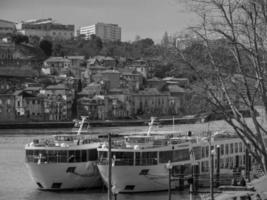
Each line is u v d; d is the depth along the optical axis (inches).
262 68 1959.9
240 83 2047.2
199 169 4608.8
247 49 1893.5
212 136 4845.0
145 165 4256.9
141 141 4323.3
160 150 4315.9
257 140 1995.6
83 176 4500.5
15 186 4781.0
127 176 4242.1
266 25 1914.4
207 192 3983.8
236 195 3265.3
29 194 4416.8
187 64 1952.5
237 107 2023.9
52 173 4456.2
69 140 4589.1
